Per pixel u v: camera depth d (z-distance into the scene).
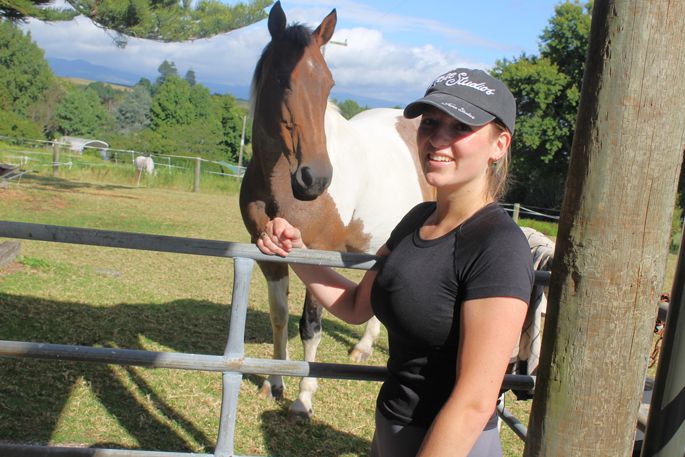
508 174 1.52
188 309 5.26
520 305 1.21
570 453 1.36
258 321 5.20
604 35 1.26
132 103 74.62
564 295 1.35
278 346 3.56
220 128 57.44
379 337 5.20
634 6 1.22
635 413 1.36
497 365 1.19
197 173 16.47
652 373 4.48
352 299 1.77
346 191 3.50
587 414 1.34
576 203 1.32
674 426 1.41
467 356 1.21
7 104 56.00
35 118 62.12
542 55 26.47
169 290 5.90
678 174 1.29
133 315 4.85
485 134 1.33
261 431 3.20
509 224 1.30
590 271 1.30
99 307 4.96
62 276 5.86
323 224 3.40
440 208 1.42
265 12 14.48
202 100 59.50
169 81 58.81
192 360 1.79
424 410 1.38
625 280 1.29
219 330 4.77
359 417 3.52
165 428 3.10
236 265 1.74
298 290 6.65
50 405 3.17
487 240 1.26
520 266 1.23
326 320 5.52
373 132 4.04
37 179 14.95
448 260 1.31
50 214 9.91
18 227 1.65
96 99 68.19
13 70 60.25
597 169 1.28
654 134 1.24
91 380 3.52
